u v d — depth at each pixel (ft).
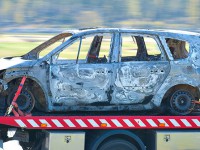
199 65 52.34
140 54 53.93
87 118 50.24
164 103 53.67
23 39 205.98
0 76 50.47
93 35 51.67
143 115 53.67
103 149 51.11
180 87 52.90
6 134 52.29
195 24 575.38
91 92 50.90
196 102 52.70
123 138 51.67
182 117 51.83
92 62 51.57
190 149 51.96
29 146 53.72
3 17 562.25
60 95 50.70
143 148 51.37
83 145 50.06
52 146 49.62
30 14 597.93
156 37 52.47
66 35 54.34
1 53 138.51
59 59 52.65
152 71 51.67
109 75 51.03
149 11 645.51
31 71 50.11
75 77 50.70
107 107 51.57
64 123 49.93
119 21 610.65
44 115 52.06
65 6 647.56
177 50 52.95
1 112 51.70
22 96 50.70
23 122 49.21
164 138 51.57
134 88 51.49
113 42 51.70
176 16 622.54
